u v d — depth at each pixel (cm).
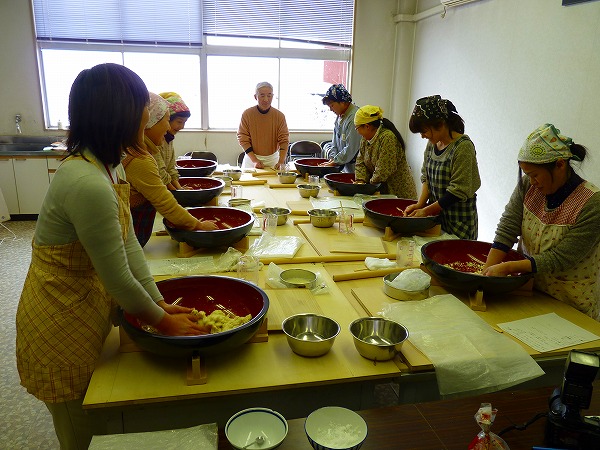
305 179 387
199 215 239
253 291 148
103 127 112
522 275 159
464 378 127
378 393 245
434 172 251
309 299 164
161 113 196
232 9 566
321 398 130
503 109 419
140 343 120
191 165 394
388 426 105
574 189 161
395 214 271
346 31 598
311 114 629
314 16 586
